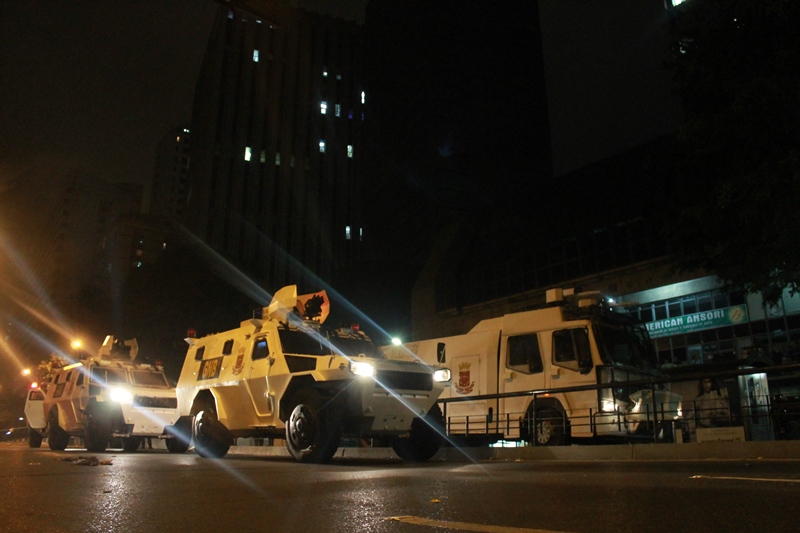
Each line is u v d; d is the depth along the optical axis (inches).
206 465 362.0
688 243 649.6
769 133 536.1
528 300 1317.7
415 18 2839.6
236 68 3878.0
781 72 522.3
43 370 839.1
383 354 452.8
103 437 641.0
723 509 160.4
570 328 548.7
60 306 1745.8
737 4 555.5
